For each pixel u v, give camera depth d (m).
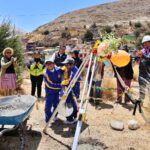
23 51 7.40
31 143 3.75
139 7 90.19
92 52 4.02
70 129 4.21
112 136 4.01
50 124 4.39
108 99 5.71
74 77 3.94
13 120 3.29
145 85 4.65
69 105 4.32
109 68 5.68
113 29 67.94
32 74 6.02
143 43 4.76
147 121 4.28
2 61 5.43
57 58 5.64
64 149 3.63
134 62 10.54
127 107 5.25
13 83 5.55
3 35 6.97
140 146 3.75
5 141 3.75
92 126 4.32
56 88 4.23
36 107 5.22
